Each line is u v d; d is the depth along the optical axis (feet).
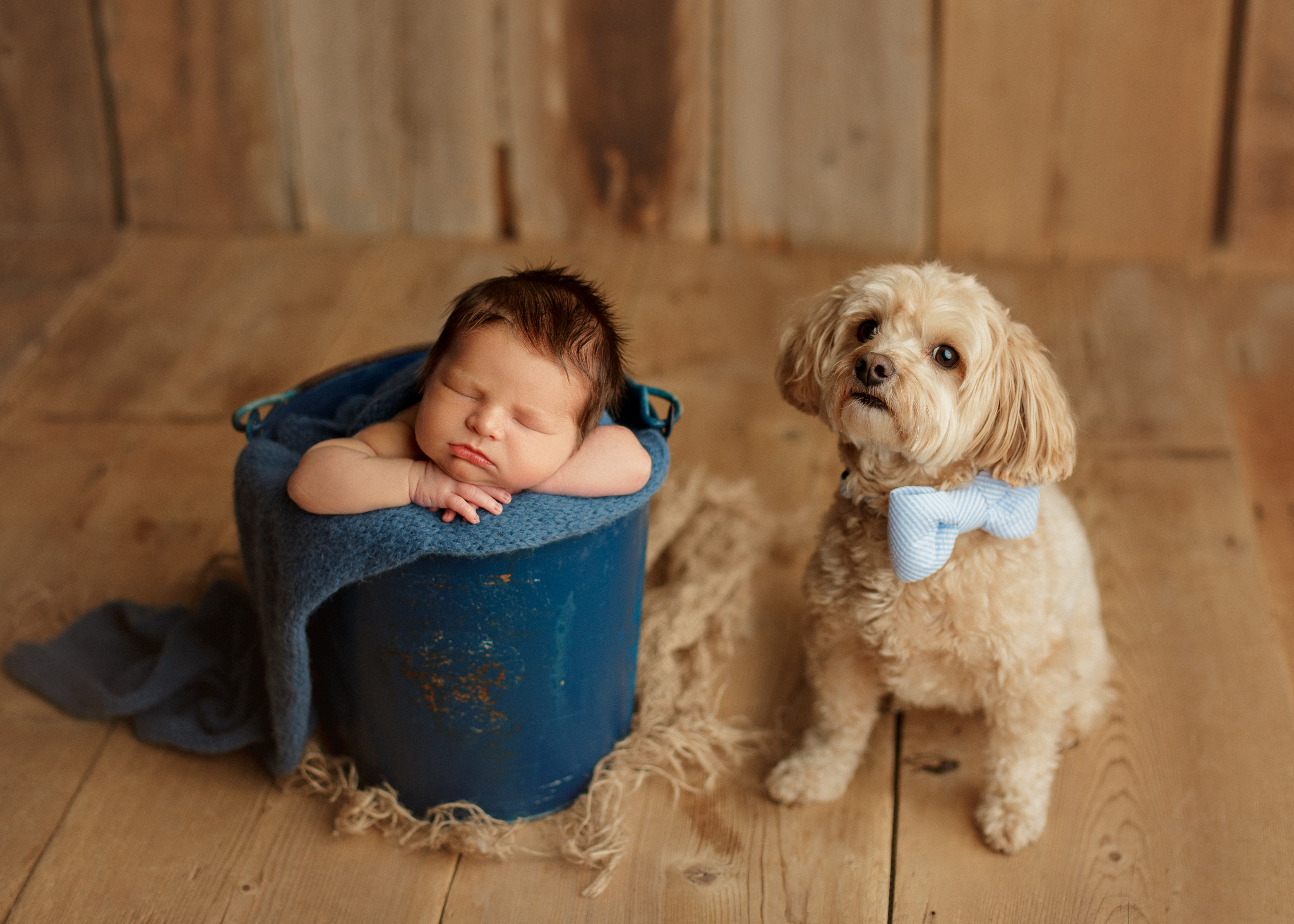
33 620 7.32
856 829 6.10
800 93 10.95
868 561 5.66
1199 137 10.72
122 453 8.79
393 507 5.03
